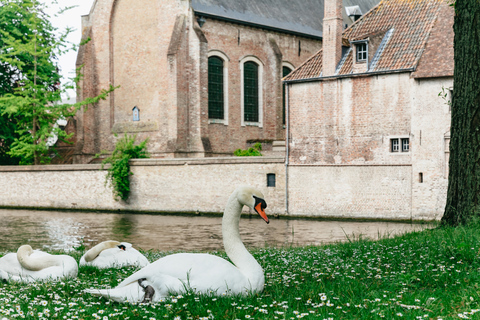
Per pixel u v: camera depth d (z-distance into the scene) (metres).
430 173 31.11
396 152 32.34
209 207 38.72
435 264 8.46
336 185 34.38
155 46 47.44
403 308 5.91
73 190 44.22
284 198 36.22
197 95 45.50
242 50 49.91
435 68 31.02
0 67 50.22
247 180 37.38
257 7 52.53
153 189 41.06
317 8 60.25
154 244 23.09
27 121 48.91
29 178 46.38
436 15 33.56
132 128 48.66
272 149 45.72
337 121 34.50
